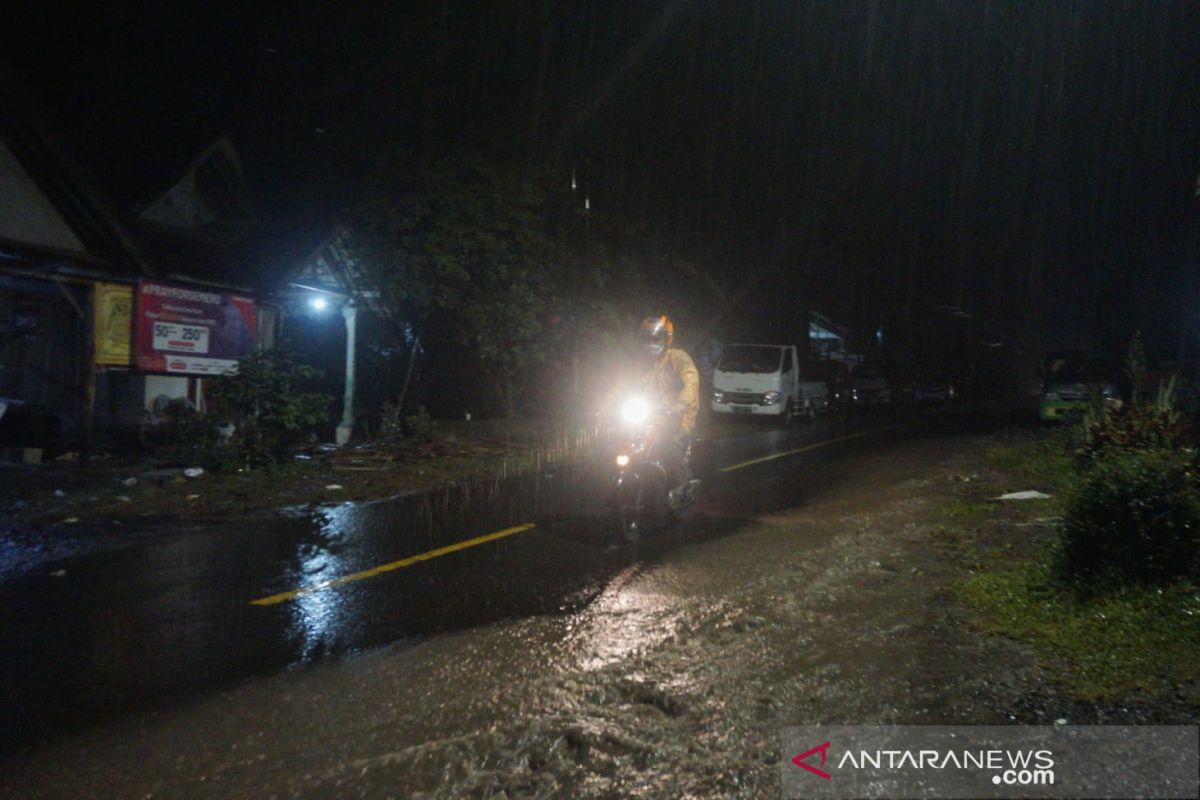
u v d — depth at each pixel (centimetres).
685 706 489
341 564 823
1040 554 734
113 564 823
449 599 710
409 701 508
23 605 695
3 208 1398
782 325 3644
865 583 726
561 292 2238
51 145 1410
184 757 445
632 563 823
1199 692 462
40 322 1576
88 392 1383
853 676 522
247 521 1027
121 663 571
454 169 1942
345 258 1858
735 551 865
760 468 1513
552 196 2234
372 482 1309
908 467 1512
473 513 1077
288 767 432
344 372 2152
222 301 1584
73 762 441
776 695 500
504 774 420
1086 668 506
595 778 414
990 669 520
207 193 1825
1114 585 613
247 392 1372
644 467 926
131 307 1439
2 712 499
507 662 567
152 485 1210
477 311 1977
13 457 1350
